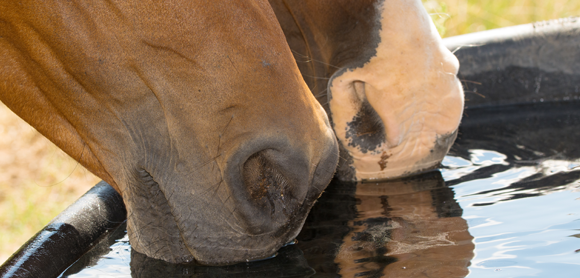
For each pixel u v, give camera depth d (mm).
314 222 1590
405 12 1504
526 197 1637
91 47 1198
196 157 1178
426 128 1723
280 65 1116
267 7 1168
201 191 1201
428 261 1240
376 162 1793
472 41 2805
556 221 1417
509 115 2682
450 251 1290
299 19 1652
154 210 1341
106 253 1565
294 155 1115
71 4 1178
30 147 3896
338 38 1587
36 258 1431
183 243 1338
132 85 1221
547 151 2119
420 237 1403
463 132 2479
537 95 2842
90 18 1173
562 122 2492
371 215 1605
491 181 1829
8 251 2723
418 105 1625
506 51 2795
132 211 1361
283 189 1190
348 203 1717
